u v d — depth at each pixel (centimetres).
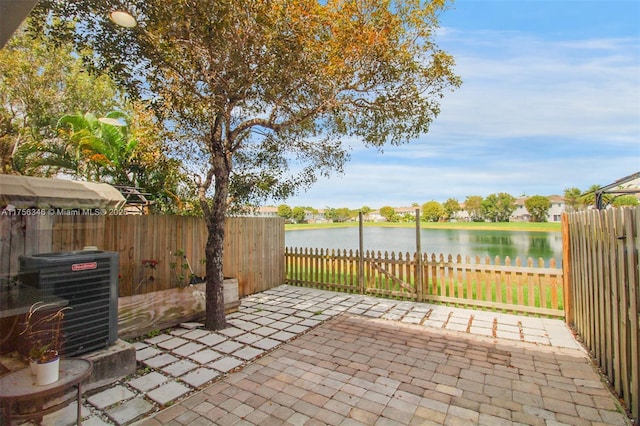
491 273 579
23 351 242
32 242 312
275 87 410
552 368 352
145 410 278
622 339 284
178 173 579
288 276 818
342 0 408
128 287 499
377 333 462
